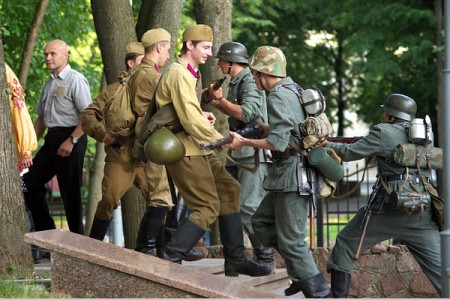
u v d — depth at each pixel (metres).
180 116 12.94
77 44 31.05
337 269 14.06
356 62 45.72
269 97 12.79
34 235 12.41
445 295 11.38
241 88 14.84
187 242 13.18
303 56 53.28
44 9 21.64
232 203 13.76
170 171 13.31
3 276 13.83
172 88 13.00
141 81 14.52
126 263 11.91
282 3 50.94
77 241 12.68
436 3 43.72
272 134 12.64
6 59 26.62
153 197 14.87
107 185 15.12
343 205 35.12
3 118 14.48
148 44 14.67
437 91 45.66
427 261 13.82
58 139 17.30
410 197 13.56
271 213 13.44
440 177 37.91
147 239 14.87
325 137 12.87
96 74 32.12
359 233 13.93
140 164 14.88
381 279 18.02
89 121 15.27
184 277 11.91
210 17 20.80
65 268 12.14
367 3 45.19
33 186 17.44
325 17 51.38
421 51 43.41
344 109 57.31
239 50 14.91
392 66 44.44
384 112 13.99
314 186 12.88
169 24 18.86
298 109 12.84
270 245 13.53
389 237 13.88
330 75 56.22
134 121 14.63
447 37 11.34
